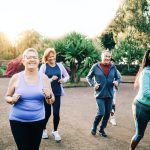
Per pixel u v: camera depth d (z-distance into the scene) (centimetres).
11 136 670
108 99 668
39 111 401
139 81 482
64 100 1273
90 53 1986
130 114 973
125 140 659
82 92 1602
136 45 3291
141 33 3306
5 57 4338
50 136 677
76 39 2036
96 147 602
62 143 625
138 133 493
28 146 396
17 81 401
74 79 2094
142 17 3303
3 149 575
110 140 656
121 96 1455
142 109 475
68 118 888
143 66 487
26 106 394
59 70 636
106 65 661
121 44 3331
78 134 702
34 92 395
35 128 403
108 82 656
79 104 1166
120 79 679
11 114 399
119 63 3444
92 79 666
